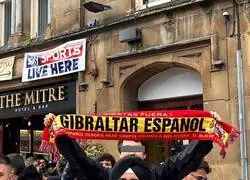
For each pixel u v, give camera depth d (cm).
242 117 934
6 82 1466
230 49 976
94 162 340
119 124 379
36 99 1383
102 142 1123
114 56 1173
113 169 312
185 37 1052
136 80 1173
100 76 1205
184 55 1054
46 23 1459
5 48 1491
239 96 945
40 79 1353
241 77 949
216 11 1004
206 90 1008
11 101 1460
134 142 379
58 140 337
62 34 1299
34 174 581
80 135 370
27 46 1390
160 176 331
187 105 1120
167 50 1083
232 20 978
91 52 1230
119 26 1172
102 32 1210
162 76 1160
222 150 370
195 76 1102
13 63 1448
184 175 337
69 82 1293
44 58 1338
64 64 1280
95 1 1256
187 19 1051
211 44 1002
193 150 344
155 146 1138
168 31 1080
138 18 1127
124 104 1168
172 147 1102
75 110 1272
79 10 1284
